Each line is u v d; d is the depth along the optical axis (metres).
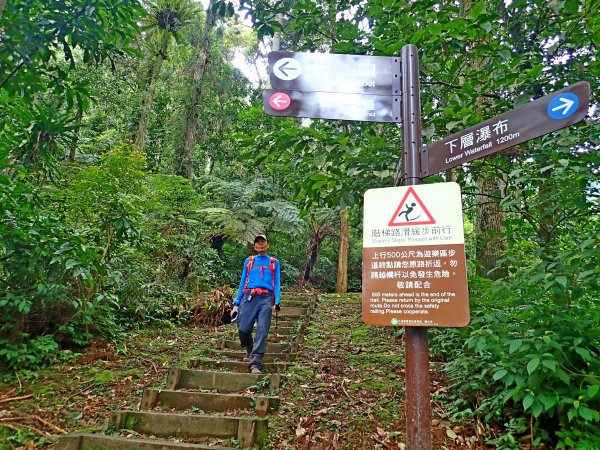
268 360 4.43
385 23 3.38
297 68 2.06
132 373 3.89
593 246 2.38
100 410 3.18
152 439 2.71
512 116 1.69
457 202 1.70
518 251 3.42
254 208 10.80
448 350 3.83
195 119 12.06
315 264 12.35
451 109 2.93
